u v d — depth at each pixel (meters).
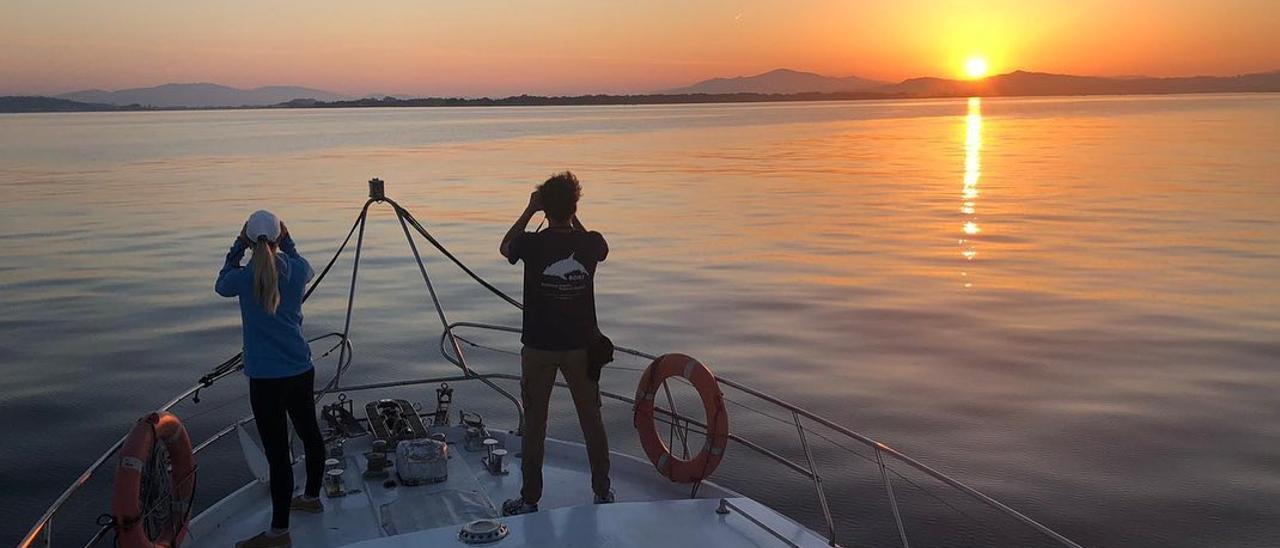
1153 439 11.92
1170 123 128.50
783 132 125.69
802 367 15.18
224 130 160.25
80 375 14.87
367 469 6.42
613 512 4.66
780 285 22.03
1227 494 10.33
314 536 5.57
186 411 13.24
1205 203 38.66
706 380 5.63
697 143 97.12
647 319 18.59
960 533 9.59
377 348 16.62
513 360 15.81
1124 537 9.45
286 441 5.44
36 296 21.11
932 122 163.50
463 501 5.90
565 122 190.88
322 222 34.50
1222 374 14.68
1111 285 21.86
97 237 30.64
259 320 5.32
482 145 96.81
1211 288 21.39
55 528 9.70
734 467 11.27
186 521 5.14
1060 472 10.93
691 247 27.98
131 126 190.12
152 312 19.42
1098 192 43.84
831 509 10.15
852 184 49.59
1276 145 76.81
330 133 140.62
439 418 7.39
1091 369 14.98
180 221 34.78
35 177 57.06
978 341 16.77
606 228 32.53
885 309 19.39
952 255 26.30
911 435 12.12
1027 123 147.38
